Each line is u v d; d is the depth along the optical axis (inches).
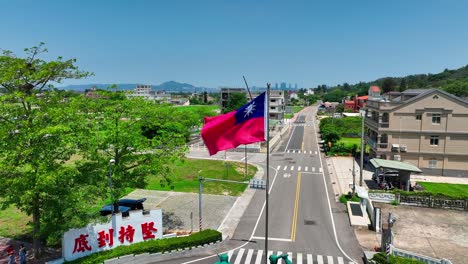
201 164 2113.7
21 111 819.4
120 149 1064.8
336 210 1304.1
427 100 1822.1
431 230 1087.0
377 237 1061.1
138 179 1050.7
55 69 885.2
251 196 1477.6
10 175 807.1
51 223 825.5
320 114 6033.5
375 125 1987.0
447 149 1824.6
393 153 1877.5
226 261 612.1
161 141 1096.8
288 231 1108.5
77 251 860.6
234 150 2564.0
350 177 1813.5
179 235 1065.5
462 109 1790.1
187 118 1187.3
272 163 2176.4
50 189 809.5
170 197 1457.9
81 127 884.0
